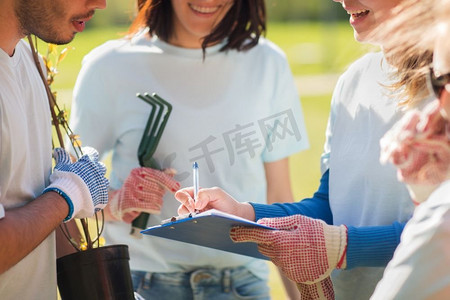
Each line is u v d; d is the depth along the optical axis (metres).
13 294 2.66
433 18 2.12
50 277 2.79
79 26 2.73
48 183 2.85
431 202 1.96
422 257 1.91
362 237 2.76
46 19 2.62
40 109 2.83
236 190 3.97
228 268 3.88
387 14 2.75
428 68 2.17
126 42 4.04
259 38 4.05
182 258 3.83
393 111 2.93
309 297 2.80
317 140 11.78
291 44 26.44
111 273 2.79
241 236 2.68
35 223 2.52
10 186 2.61
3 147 2.55
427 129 2.25
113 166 4.01
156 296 3.87
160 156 3.89
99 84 3.94
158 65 3.95
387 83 2.98
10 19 2.61
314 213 3.27
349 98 3.14
